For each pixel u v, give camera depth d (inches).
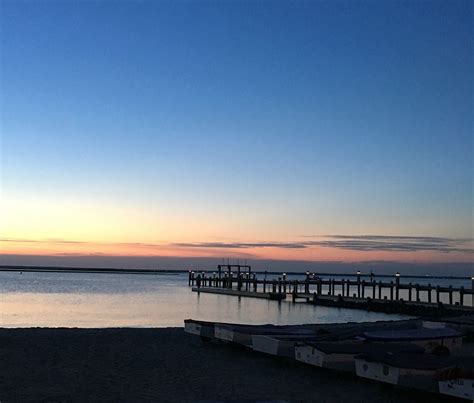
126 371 702.5
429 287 3029.0
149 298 3405.5
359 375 637.9
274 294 3533.5
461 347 843.4
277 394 598.9
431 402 574.6
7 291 4013.3
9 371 677.9
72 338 935.0
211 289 4252.0
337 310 2748.5
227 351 862.5
